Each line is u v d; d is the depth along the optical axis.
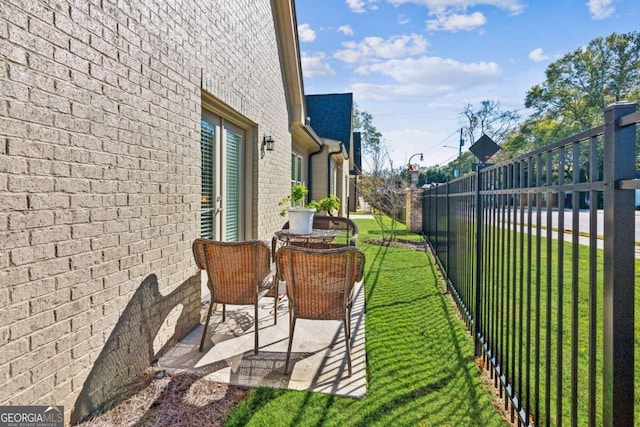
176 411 2.23
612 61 30.02
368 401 2.34
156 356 2.90
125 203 2.53
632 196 1.26
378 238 10.44
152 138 2.85
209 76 3.89
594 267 1.42
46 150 1.89
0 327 1.66
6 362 1.69
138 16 2.68
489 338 2.80
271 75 6.40
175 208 3.21
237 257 3.01
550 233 1.75
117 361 2.44
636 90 29.19
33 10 1.82
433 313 4.05
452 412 2.24
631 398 1.27
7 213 1.69
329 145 11.72
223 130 4.75
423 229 11.04
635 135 1.27
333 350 3.11
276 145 6.80
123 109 2.50
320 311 2.80
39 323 1.85
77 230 2.10
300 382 2.58
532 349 3.24
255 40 5.47
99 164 2.28
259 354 3.03
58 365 1.97
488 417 2.20
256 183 5.66
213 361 2.89
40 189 1.86
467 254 3.70
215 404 2.31
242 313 4.07
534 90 33.25
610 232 1.29
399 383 2.57
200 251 3.12
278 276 2.87
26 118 1.78
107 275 2.35
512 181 2.39
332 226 6.19
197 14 3.63
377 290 4.98
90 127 2.20
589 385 1.42
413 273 6.01
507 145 33.34
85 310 2.16
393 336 3.41
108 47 2.36
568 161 5.04
